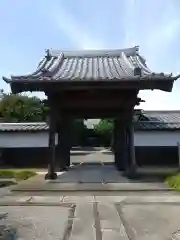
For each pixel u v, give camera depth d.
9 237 5.26
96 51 16.80
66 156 18.05
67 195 9.23
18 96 36.50
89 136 52.53
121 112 15.37
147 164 17.75
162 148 17.91
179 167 17.14
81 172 15.36
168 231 5.53
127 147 14.26
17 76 11.50
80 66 14.88
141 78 11.08
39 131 18.47
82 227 5.81
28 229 5.71
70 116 16.48
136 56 15.70
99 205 7.75
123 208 7.39
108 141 51.31
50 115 13.30
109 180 12.24
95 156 31.02
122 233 5.42
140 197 8.79
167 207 7.49
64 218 6.48
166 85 11.52
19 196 9.12
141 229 5.66
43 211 7.13
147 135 17.92
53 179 12.70
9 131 18.55
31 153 18.45
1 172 14.27
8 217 6.60
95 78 11.28
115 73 12.84
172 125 18.09
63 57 16.48
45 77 11.67
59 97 13.16
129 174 13.04
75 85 11.64
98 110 15.77
